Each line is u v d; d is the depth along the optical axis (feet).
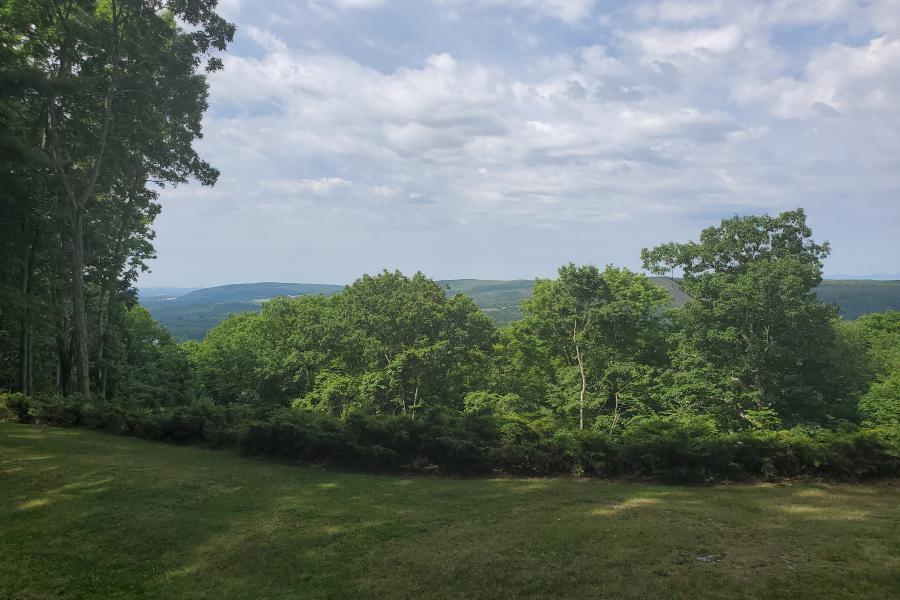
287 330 132.57
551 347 104.99
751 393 83.76
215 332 167.43
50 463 35.04
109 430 48.03
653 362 99.25
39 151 56.75
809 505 25.07
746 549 19.51
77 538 22.30
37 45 64.95
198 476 31.96
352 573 18.60
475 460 32.68
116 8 67.36
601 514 23.97
